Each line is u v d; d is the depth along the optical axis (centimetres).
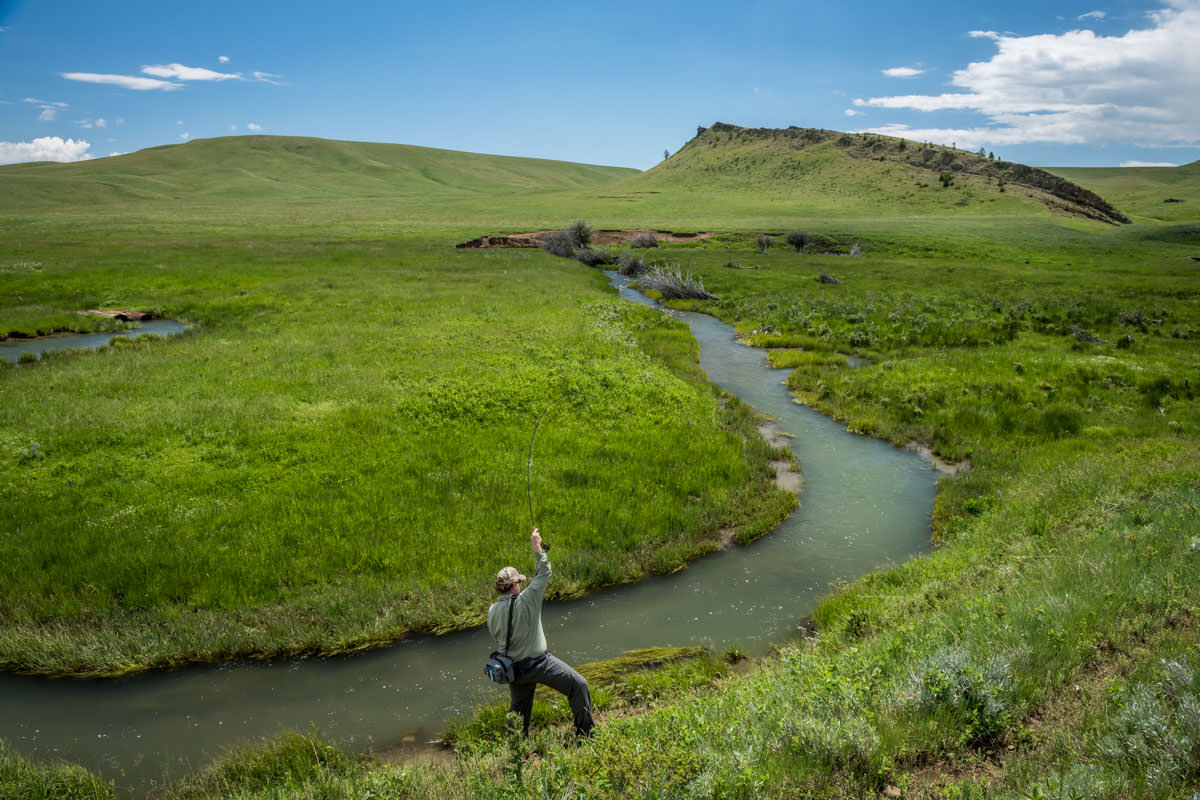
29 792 586
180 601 945
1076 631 616
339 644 855
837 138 19000
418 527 1143
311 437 1533
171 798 597
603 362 2253
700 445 1580
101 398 1778
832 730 490
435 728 703
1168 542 832
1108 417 1827
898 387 2142
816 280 5188
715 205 14212
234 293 3956
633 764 455
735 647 849
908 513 1312
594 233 8162
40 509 1177
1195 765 399
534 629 573
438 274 4797
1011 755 476
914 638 674
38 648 835
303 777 595
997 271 5784
